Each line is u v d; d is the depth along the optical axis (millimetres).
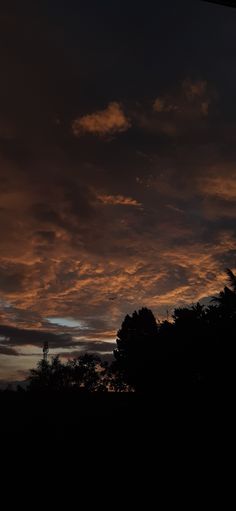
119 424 18797
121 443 17531
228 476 15070
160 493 13773
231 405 19656
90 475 15055
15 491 13555
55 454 16359
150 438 17984
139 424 18922
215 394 20203
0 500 12852
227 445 17594
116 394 21328
